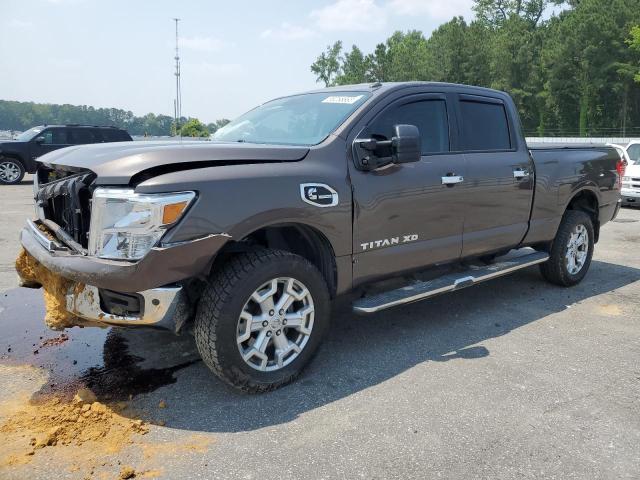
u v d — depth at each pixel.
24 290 5.59
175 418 3.12
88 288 3.07
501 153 4.95
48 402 3.28
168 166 3.04
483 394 3.46
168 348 4.13
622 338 4.49
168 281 2.91
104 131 18.97
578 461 2.77
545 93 59.75
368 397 3.40
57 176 4.02
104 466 2.65
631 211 12.62
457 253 4.59
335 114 4.05
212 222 3.03
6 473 2.57
